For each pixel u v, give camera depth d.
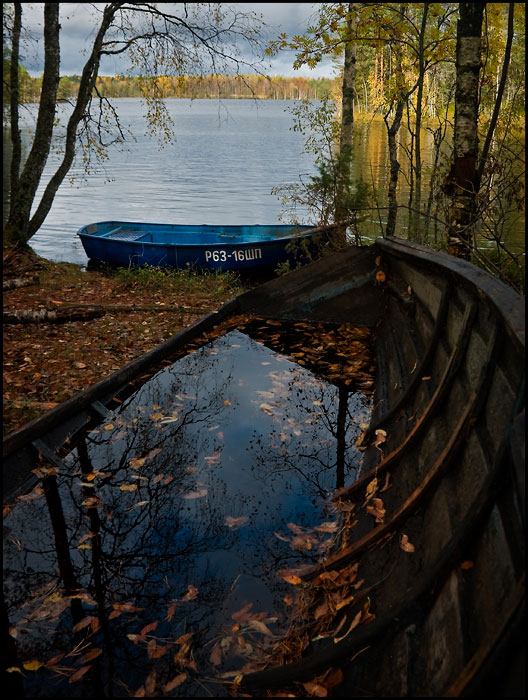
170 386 6.34
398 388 5.46
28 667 2.80
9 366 6.23
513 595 1.72
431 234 11.49
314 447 5.02
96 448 4.97
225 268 12.27
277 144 60.31
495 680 1.62
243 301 9.27
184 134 80.56
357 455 4.85
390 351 6.83
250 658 2.82
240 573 3.46
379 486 4.03
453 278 4.69
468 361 3.77
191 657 2.84
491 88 10.02
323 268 8.95
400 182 22.70
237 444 5.07
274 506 4.14
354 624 2.71
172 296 9.94
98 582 3.40
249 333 8.42
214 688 2.64
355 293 8.90
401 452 4.09
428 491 3.23
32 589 3.34
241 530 3.87
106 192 26.83
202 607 3.19
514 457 1.80
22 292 9.66
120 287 10.40
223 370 6.86
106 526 3.95
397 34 10.27
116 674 2.76
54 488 4.36
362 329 8.71
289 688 2.52
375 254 8.77
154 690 2.66
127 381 6.25
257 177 32.34
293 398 6.07
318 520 3.97
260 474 4.58
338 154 10.41
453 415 3.62
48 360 6.49
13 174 12.93
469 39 6.82
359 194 10.16
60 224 19.64
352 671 2.41
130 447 5.00
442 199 8.98
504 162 7.76
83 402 5.39
